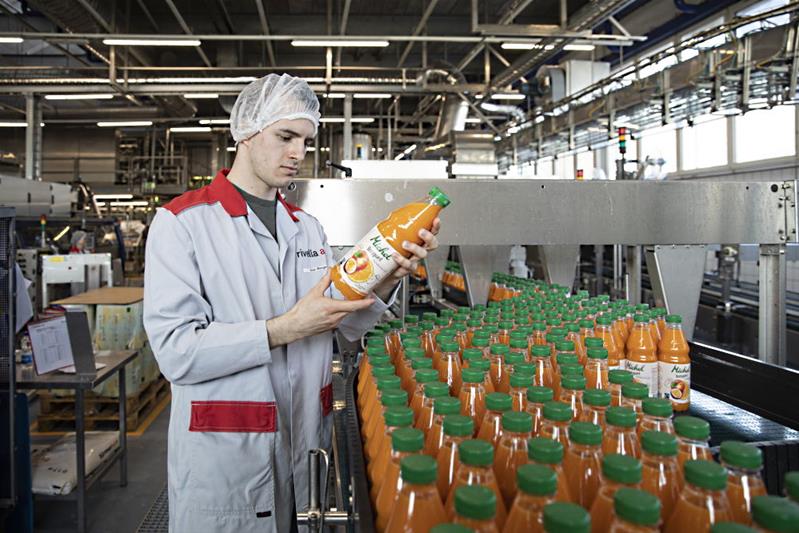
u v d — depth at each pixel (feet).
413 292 10.94
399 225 3.17
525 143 23.30
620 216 5.62
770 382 3.86
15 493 7.13
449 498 1.88
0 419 7.06
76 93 21.97
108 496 9.43
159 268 3.46
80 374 8.05
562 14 17.02
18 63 31.22
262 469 3.61
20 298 7.25
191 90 21.31
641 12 23.39
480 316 4.59
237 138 3.79
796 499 1.51
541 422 2.35
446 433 2.02
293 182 5.40
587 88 18.20
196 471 3.57
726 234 5.71
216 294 3.57
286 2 24.04
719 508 1.64
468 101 21.77
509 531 1.66
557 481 1.71
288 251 3.96
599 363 3.21
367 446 2.76
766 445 2.75
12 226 6.85
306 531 3.77
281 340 3.31
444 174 8.05
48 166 37.19
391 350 4.04
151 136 41.52
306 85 3.71
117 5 22.81
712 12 19.85
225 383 3.57
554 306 4.78
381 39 17.72
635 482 1.63
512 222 5.55
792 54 10.65
